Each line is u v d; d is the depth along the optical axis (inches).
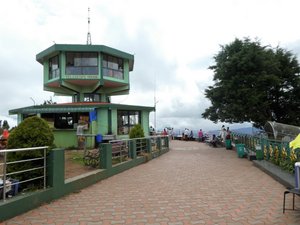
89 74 970.1
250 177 433.7
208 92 967.6
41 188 286.8
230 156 743.7
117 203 285.6
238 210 258.2
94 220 234.2
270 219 231.1
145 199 301.3
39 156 290.0
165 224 223.5
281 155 486.0
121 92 1156.5
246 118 912.3
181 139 1595.7
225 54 924.6
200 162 619.5
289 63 971.3
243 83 872.3
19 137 291.0
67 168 438.3
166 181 401.7
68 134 852.6
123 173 473.7
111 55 1023.0
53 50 952.9
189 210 260.4
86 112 859.4
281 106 991.0
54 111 831.1
